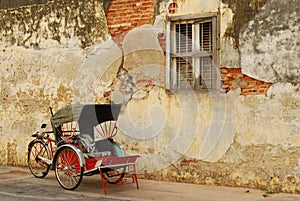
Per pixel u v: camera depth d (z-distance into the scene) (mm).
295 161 7602
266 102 7863
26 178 9070
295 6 7684
